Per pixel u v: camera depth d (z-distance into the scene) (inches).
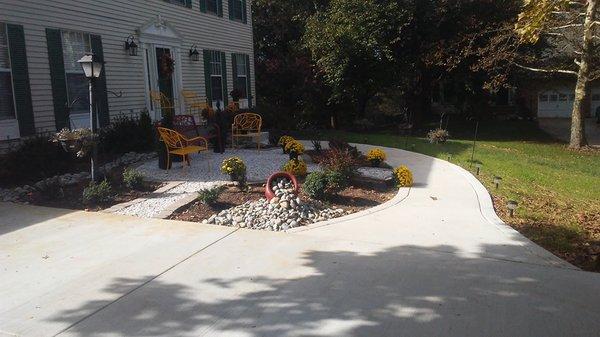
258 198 292.7
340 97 886.4
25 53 390.9
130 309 155.6
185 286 173.3
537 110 1371.8
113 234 230.7
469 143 714.2
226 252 207.6
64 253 205.5
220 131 461.1
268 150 494.0
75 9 441.7
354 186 334.3
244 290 170.1
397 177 343.6
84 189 299.6
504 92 1290.6
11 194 303.1
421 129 965.2
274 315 151.7
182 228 240.5
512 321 148.7
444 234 236.4
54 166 352.2
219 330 142.6
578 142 776.3
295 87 927.7
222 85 743.7
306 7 1049.5
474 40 826.2
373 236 231.9
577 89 767.7
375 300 162.4
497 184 359.6
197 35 666.8
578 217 306.2
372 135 777.6
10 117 386.0
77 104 450.3
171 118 431.8
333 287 172.6
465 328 144.3
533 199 346.3
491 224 254.7
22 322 147.0
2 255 202.7
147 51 557.9
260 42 1055.0
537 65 904.9
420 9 826.2
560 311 155.6
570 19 643.5
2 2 370.9
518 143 822.5
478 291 170.2
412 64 871.1
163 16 582.6
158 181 335.0
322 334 140.5
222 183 327.9
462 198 311.1
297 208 266.1
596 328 144.8
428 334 140.6
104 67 481.1
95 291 168.7
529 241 227.9
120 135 437.4
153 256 202.5
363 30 807.1
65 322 146.9
